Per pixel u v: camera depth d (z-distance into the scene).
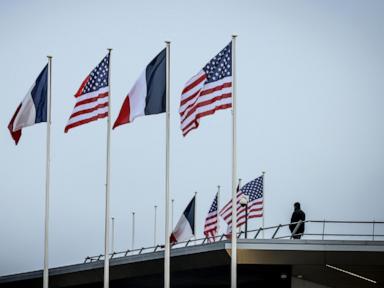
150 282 171.62
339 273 139.00
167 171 119.12
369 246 129.50
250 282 154.38
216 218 147.38
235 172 113.44
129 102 117.56
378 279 143.75
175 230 144.50
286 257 130.25
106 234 126.44
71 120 121.94
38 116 125.75
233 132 113.06
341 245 129.62
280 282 145.62
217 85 113.12
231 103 112.62
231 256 119.88
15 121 124.75
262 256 130.25
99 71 122.62
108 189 126.56
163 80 117.94
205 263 140.50
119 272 167.12
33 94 125.25
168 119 118.50
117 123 117.81
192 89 114.44
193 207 143.75
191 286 170.12
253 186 144.75
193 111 113.69
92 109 122.31
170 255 146.50
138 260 158.38
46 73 125.94
